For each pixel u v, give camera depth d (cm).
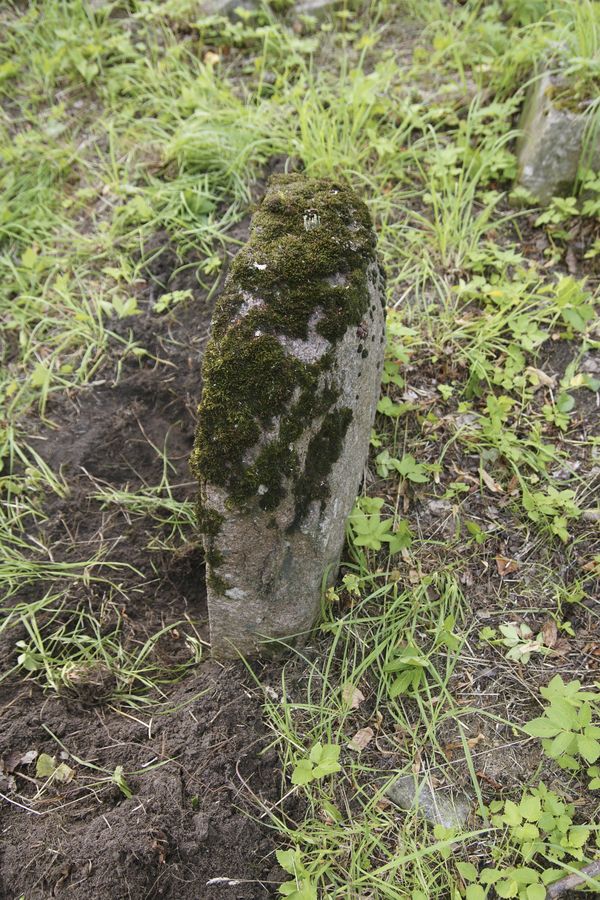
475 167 170
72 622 133
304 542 116
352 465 123
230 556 116
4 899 109
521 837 108
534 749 118
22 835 114
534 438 140
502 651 126
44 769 119
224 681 124
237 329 111
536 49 174
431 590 131
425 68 187
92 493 144
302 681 124
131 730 122
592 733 110
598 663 124
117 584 136
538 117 163
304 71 185
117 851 110
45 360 158
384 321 130
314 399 112
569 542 133
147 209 169
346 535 130
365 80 176
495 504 137
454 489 137
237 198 170
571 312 147
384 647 126
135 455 149
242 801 115
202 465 111
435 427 143
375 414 141
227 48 199
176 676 129
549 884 107
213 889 110
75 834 113
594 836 111
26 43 210
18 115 197
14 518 141
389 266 160
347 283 117
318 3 204
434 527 135
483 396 147
